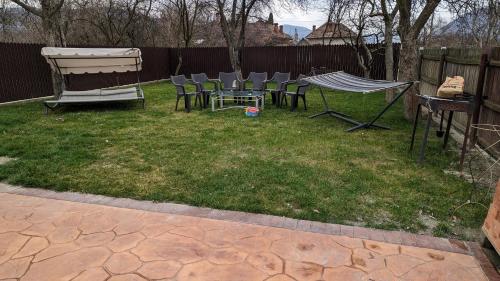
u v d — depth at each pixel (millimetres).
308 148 5051
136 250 2578
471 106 4117
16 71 9320
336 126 6516
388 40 9680
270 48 15328
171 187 3648
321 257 2520
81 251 2564
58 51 8109
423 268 2418
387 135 5891
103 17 18188
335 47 14492
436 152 4938
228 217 3064
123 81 13250
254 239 2730
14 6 11539
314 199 3379
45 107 7559
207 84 13750
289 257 2514
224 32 12734
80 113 7695
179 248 2604
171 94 10922
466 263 2480
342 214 3125
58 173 4008
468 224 2982
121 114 7613
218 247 2621
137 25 18547
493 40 12000
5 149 4883
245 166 4258
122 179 3854
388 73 9859
